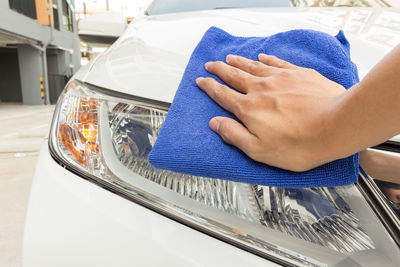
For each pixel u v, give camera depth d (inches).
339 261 12.0
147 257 12.6
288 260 12.3
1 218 50.4
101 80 18.7
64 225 13.6
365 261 11.7
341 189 12.4
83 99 18.2
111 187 14.6
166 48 19.8
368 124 7.8
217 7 36.7
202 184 14.3
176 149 11.4
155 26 25.1
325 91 10.3
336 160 9.6
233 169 10.6
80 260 13.0
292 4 35.9
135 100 16.5
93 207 13.8
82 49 693.3
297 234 12.8
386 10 26.4
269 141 9.7
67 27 443.8
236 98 11.5
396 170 12.4
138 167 15.5
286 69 12.1
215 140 11.4
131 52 20.5
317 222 12.8
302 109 9.5
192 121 12.3
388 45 17.4
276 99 10.2
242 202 13.8
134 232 13.0
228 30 21.5
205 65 14.2
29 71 342.3
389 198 11.9
